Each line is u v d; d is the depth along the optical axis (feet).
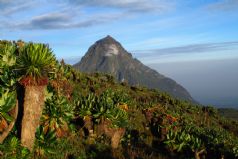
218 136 97.40
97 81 134.00
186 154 75.36
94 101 63.21
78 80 111.34
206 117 182.09
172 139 77.15
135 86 180.24
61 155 45.24
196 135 94.63
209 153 81.46
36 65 35.73
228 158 80.53
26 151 36.09
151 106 110.01
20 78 36.06
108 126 60.85
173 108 163.02
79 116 60.34
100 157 52.26
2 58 42.09
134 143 72.08
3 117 36.70
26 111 36.68
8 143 35.29
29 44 36.40
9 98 36.32
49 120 47.14
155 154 67.05
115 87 150.00
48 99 48.34
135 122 92.02
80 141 56.18
